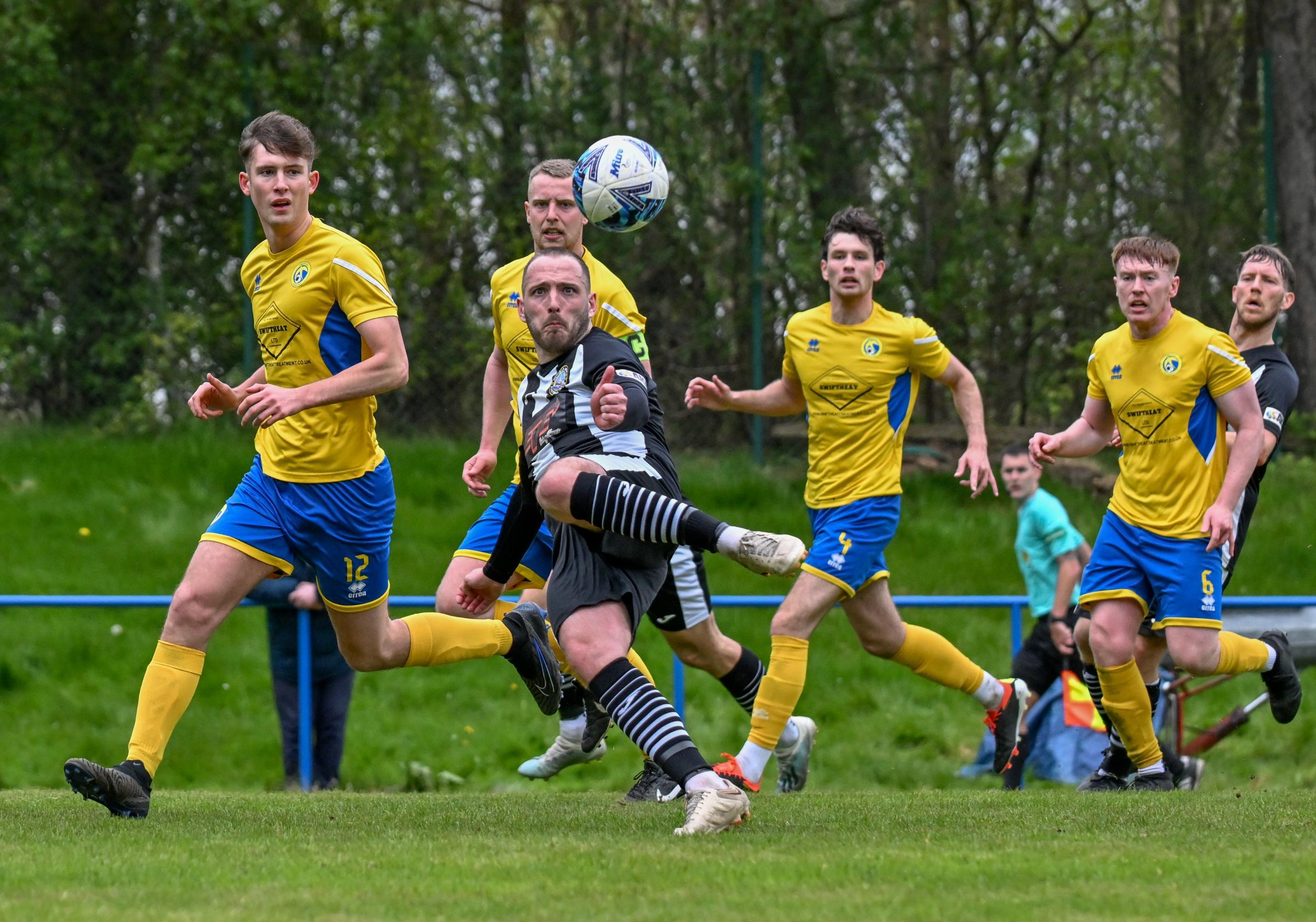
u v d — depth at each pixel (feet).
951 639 118.83
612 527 42.70
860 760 102.27
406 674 111.45
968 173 141.79
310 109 135.44
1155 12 176.76
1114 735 69.92
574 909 32.32
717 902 33.12
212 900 33.73
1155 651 70.69
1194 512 64.03
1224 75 143.23
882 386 67.62
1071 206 141.69
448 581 65.57
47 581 118.01
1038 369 142.31
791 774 72.74
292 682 82.43
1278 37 142.41
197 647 51.55
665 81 137.49
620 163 63.21
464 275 137.28
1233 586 128.06
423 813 53.52
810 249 136.36
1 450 135.44
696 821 43.86
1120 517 65.92
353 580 55.26
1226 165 142.10
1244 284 70.33
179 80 134.51
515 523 49.32
